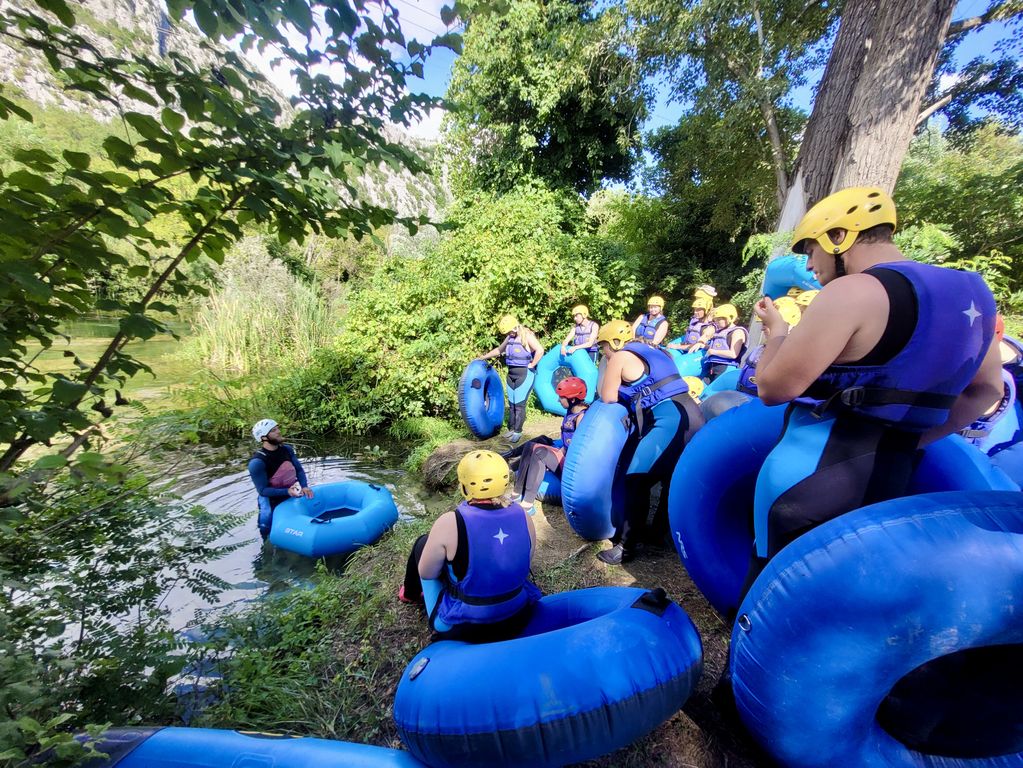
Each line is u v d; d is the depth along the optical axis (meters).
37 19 1.18
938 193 8.45
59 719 1.27
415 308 7.77
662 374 2.98
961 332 1.27
